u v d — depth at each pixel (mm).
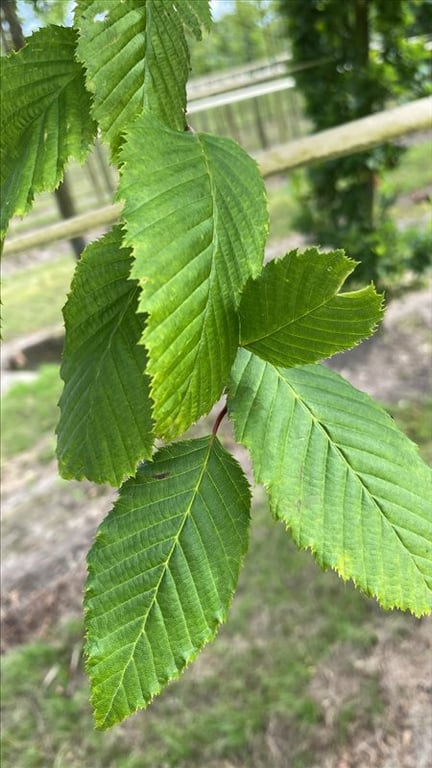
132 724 756
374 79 1012
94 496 1122
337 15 1020
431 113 329
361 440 171
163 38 153
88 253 172
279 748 709
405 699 726
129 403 167
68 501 1121
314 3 1020
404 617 809
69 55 161
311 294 138
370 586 158
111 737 746
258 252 145
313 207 1279
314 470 166
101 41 147
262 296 141
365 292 136
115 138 149
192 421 131
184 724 743
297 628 813
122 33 148
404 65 1023
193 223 135
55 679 823
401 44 1014
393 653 774
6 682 827
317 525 161
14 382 1511
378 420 177
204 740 726
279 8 1059
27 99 162
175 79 155
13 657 859
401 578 158
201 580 159
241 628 826
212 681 778
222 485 166
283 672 771
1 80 160
